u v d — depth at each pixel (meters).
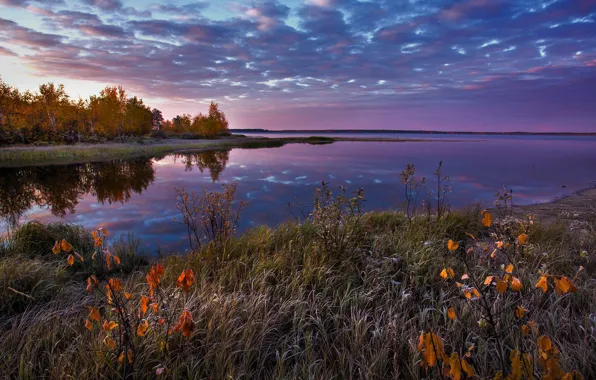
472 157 32.69
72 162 26.98
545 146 59.47
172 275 4.02
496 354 2.42
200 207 6.41
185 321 1.73
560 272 3.71
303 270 3.86
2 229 8.13
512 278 1.69
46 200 12.46
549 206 9.98
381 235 5.11
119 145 42.09
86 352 2.47
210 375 2.28
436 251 4.37
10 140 37.53
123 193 13.84
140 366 2.33
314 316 3.12
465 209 7.30
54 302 3.56
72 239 6.01
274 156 34.59
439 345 1.34
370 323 2.87
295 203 10.90
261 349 2.71
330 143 70.50
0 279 3.60
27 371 2.27
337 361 2.54
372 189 13.95
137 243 6.09
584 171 20.56
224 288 3.59
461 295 3.03
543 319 2.80
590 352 2.31
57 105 41.72
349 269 3.96
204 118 74.31
